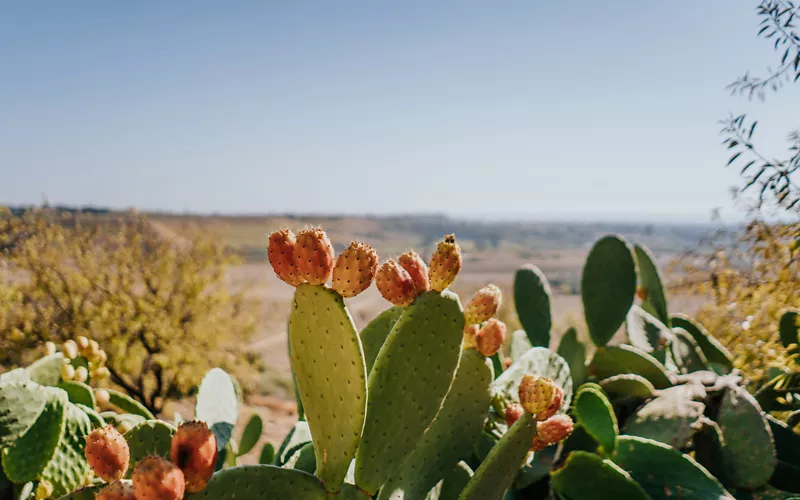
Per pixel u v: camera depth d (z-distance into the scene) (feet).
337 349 4.63
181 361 35.37
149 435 5.61
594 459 7.07
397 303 5.35
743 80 8.20
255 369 40.65
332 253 4.59
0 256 30.76
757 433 7.25
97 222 34.45
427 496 6.57
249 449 9.86
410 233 554.87
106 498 3.41
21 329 30.91
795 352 8.63
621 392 8.55
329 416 4.83
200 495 4.01
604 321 9.63
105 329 32.27
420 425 5.40
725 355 10.80
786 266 8.82
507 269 292.61
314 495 4.70
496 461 5.85
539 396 5.84
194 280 35.27
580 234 602.03
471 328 6.54
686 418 7.45
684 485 6.83
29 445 5.10
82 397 6.51
